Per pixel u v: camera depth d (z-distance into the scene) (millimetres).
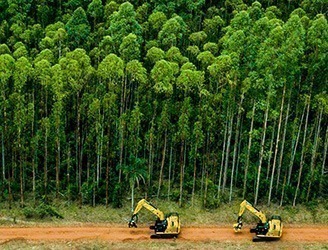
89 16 88688
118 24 74500
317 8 84438
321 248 63281
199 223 67750
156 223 64188
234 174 74875
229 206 71000
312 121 75562
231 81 66250
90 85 70125
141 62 75125
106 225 66500
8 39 82188
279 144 72875
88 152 69812
